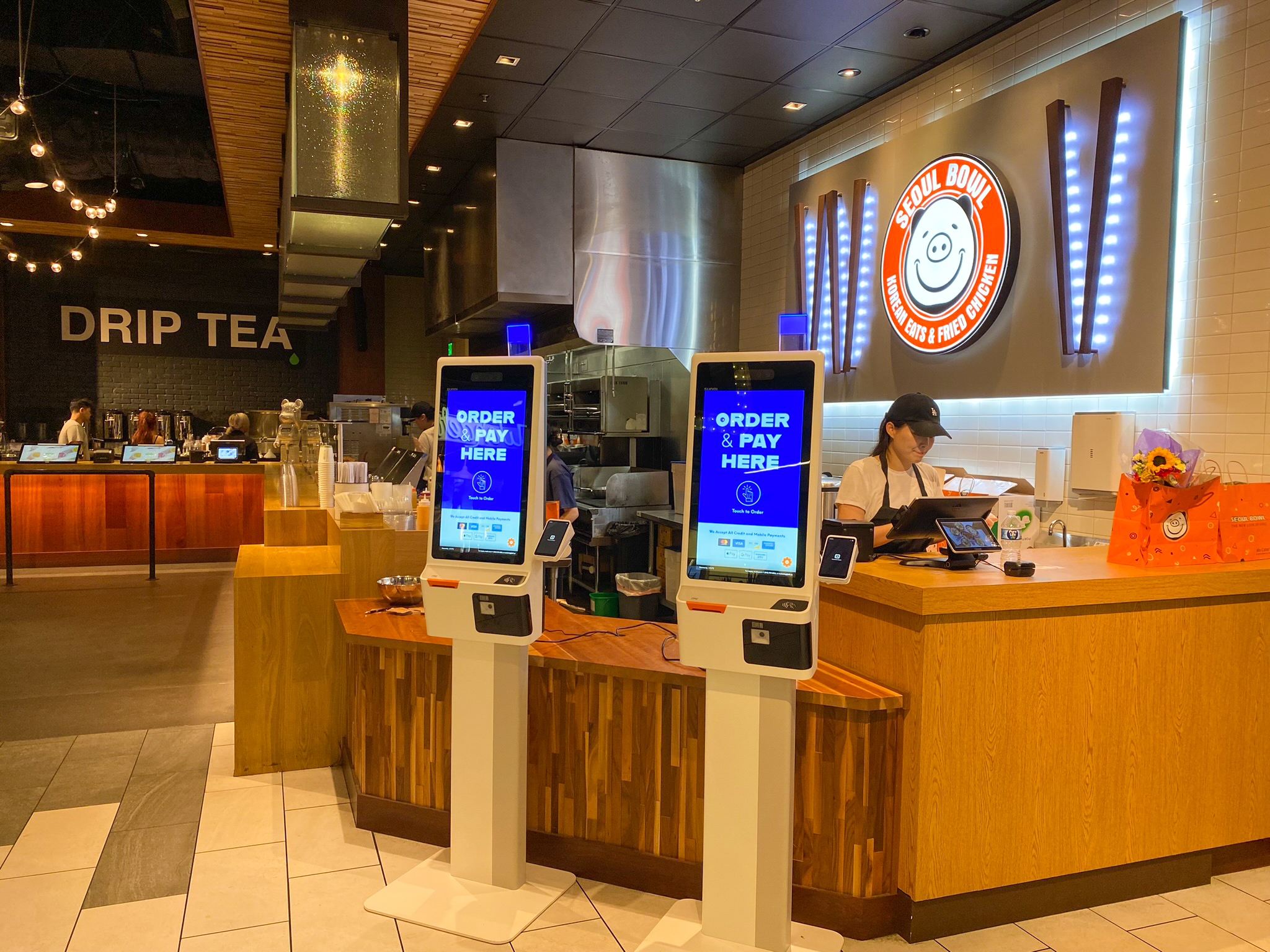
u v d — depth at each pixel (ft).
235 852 10.28
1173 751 9.70
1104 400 14.14
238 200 25.81
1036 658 8.92
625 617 19.43
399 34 13.32
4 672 17.12
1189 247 12.86
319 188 13.06
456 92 19.03
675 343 23.82
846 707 8.59
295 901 9.23
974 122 16.22
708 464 8.34
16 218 28.35
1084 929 8.93
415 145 22.47
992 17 15.46
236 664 12.52
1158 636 9.54
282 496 18.40
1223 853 10.22
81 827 10.82
